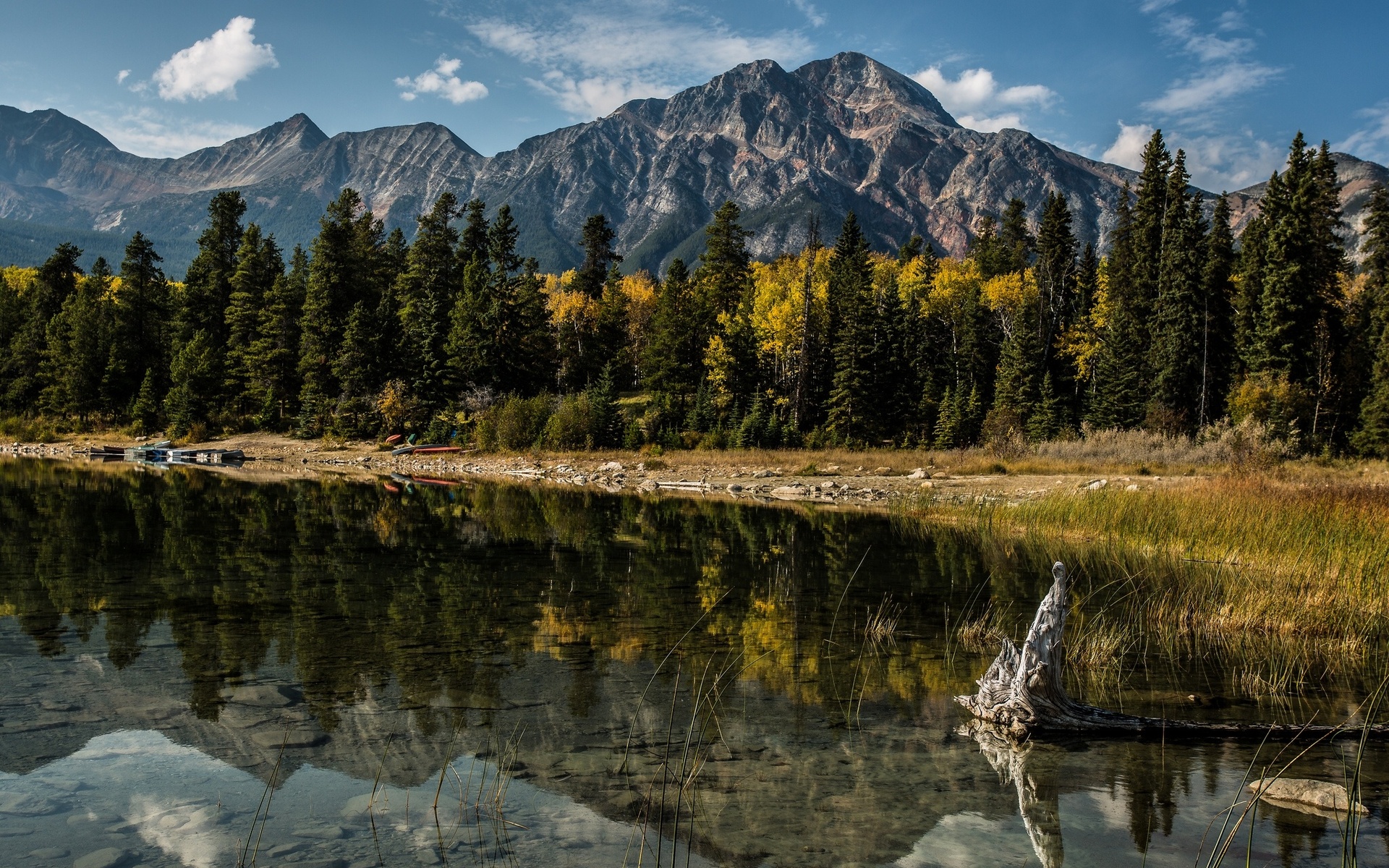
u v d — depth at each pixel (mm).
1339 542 14844
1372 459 39625
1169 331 49531
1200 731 6727
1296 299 46219
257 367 61000
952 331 71062
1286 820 5047
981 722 6840
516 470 43531
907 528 21125
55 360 64312
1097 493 21656
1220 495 19500
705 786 5445
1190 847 4645
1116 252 64375
